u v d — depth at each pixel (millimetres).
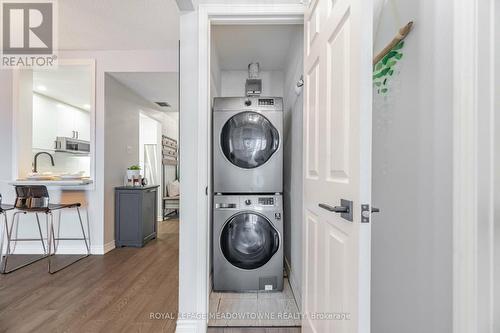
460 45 729
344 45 997
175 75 3449
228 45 2654
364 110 847
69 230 3379
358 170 860
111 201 3584
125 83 3797
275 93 3291
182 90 1698
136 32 2854
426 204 848
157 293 2316
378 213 1121
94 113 3357
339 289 1033
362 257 843
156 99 4691
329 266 1162
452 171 755
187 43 1688
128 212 3693
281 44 2633
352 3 916
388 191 1054
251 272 2256
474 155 708
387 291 1058
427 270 842
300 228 2047
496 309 690
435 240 812
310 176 1498
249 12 1671
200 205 1701
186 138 1705
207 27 1699
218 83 2971
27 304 2121
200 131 1701
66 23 2646
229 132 2293
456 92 739
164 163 5941
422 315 861
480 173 703
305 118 1614
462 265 725
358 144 861
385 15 1085
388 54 1051
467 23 714
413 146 909
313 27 1434
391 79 1033
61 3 2307
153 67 3346
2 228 3340
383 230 1085
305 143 1602
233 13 1675
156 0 2275
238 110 2295
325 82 1221
